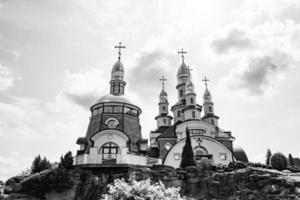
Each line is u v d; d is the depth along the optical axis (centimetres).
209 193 2789
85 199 2677
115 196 1308
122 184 1347
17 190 2728
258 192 2619
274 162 3547
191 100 5066
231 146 4531
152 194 1317
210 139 4059
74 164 3228
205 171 3011
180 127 4547
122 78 4934
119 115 3894
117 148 3334
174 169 3133
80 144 3588
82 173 2862
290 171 3359
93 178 2819
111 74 4991
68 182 2745
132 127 3928
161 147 4375
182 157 3456
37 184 2712
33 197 2658
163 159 4022
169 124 6250
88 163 3059
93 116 4100
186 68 6272
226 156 3972
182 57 6538
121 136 3384
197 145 4000
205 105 5812
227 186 2792
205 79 6144
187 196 2783
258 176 2742
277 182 2622
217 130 4903
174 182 2902
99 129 3716
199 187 2864
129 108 4144
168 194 1399
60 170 2825
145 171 2914
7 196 2612
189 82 5334
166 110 6425
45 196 2680
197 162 3384
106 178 2834
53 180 2702
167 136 4472
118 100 4084
